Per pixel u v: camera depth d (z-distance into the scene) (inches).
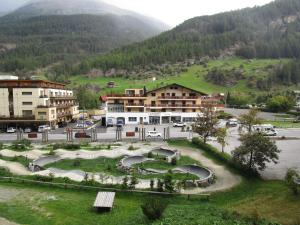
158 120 4109.3
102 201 1185.4
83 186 1409.9
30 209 1170.0
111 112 4015.8
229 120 4047.7
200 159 2090.3
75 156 2079.2
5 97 3565.5
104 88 7603.4
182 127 3422.7
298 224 1019.3
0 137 2984.7
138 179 1585.9
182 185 1465.3
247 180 1611.7
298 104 6127.0
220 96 6712.6
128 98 4143.7
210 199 1350.9
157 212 1039.6
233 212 1102.4
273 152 1637.6
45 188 1427.2
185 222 989.2
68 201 1259.2
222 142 2145.7
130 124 4028.1
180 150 2390.5
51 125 3639.3
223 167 1866.4
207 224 971.9
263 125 3152.1
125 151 2193.7
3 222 1061.8
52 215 1118.4
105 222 1068.5
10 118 3474.4
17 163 1916.8
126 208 1203.2
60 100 4207.7
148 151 2283.5
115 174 1691.7
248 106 6294.3
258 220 1029.2
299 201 1247.5
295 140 2778.1
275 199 1309.1
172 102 4222.4
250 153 1720.0
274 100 5610.2
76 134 2923.2
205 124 2433.6
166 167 1860.2
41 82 3668.8
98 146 2475.4
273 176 1660.9
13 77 4060.0
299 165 1883.6
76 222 1067.3
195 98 4222.4
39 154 2149.4
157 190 1380.4
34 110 3555.6
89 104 6284.5
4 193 1347.2
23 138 2731.3
